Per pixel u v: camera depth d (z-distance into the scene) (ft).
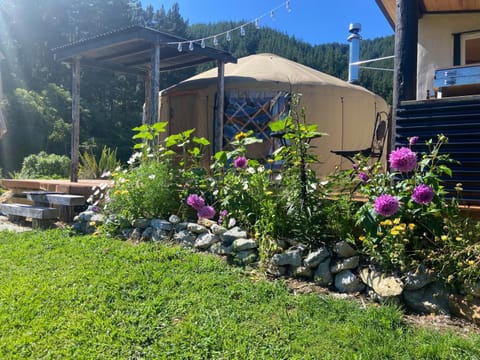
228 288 8.41
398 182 9.03
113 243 11.91
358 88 26.94
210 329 6.84
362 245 9.09
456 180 9.39
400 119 10.30
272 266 9.29
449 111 9.61
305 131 10.23
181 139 14.20
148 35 17.93
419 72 20.31
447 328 6.98
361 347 6.26
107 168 28.55
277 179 10.55
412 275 7.80
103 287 8.45
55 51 21.57
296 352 6.20
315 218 9.55
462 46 19.58
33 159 31.71
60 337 6.68
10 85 63.52
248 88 23.97
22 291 8.38
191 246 11.23
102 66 24.80
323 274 8.78
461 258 7.56
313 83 24.45
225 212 11.27
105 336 6.70
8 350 6.34
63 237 13.08
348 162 25.35
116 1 104.99
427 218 8.23
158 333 6.80
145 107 28.07
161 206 12.87
